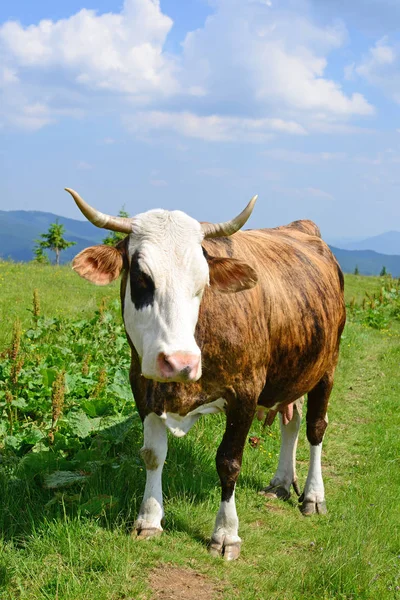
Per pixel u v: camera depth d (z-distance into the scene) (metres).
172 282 4.23
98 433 5.96
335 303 6.27
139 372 4.91
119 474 5.49
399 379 11.56
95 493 5.20
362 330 16.50
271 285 5.30
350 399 10.16
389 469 7.08
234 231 4.54
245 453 7.00
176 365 3.96
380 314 18.19
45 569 4.29
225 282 4.62
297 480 6.65
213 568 4.61
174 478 5.80
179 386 4.71
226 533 4.89
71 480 5.11
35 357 8.23
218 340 4.70
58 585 4.05
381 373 11.91
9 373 7.31
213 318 4.68
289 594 4.37
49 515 4.92
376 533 5.27
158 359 4.05
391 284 23.53
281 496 6.25
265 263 5.49
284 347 5.38
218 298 4.73
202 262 4.35
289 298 5.46
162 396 4.76
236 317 4.78
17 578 4.09
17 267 21.44
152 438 4.96
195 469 6.13
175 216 4.46
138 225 4.41
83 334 10.34
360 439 8.18
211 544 4.89
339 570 4.53
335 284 6.47
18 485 5.21
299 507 6.08
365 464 7.20
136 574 4.39
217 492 5.95
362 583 4.50
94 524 4.87
